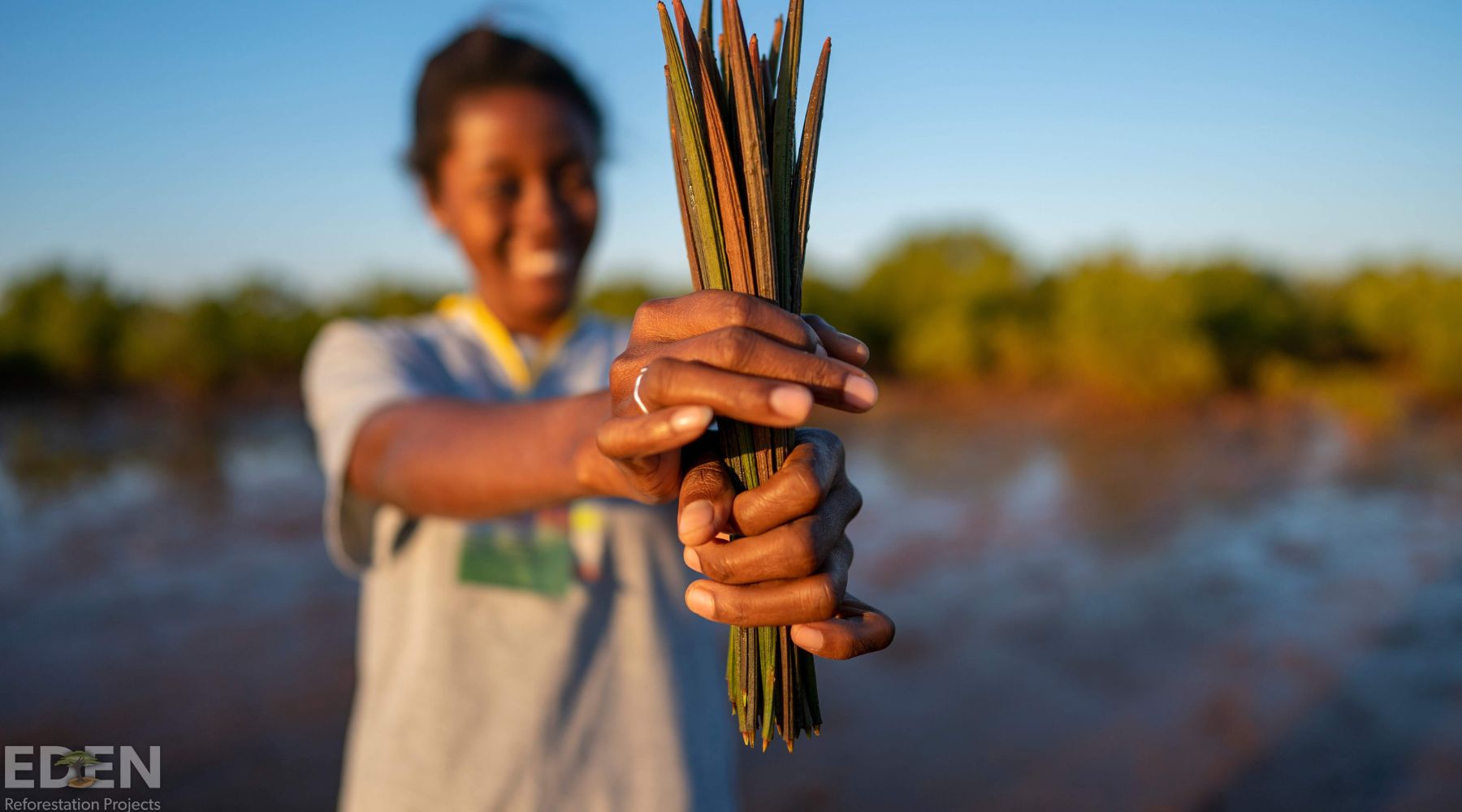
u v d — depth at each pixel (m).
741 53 0.69
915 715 3.67
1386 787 3.09
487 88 1.41
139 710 3.72
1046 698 3.81
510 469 0.93
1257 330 13.25
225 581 5.46
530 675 1.24
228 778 3.15
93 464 9.30
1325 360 13.93
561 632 1.27
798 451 0.67
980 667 4.12
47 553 6.09
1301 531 6.30
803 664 0.77
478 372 1.45
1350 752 3.32
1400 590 5.04
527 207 1.45
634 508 1.36
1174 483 7.86
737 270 0.70
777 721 0.76
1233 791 3.09
